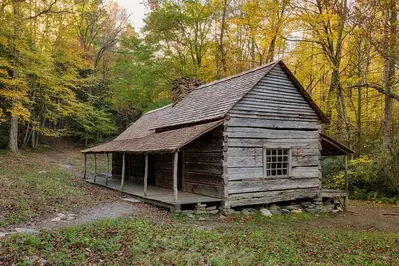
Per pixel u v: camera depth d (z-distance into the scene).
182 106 17.19
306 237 9.07
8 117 27.62
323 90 25.23
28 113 19.38
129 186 17.05
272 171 13.62
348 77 20.11
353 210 14.76
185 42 25.44
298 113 14.28
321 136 14.85
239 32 24.39
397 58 11.82
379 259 7.34
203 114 13.85
